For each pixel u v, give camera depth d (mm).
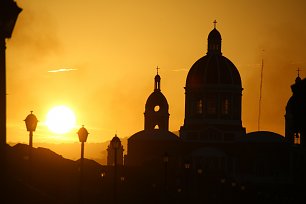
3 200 106938
